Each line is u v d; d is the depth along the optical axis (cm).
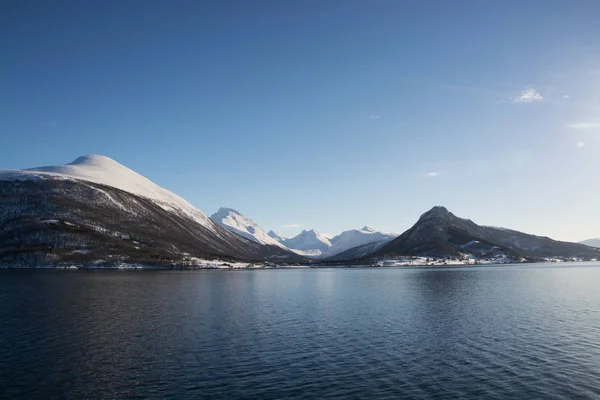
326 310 8300
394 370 4331
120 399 3531
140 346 5197
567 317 7425
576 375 4181
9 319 6894
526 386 3875
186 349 5075
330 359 4703
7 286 12388
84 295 10238
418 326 6594
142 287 12706
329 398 3578
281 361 4612
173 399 3538
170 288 12619
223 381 3978
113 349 5047
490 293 11762
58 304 8619
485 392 3728
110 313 7588
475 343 5466
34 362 4506
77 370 4256
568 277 19450
